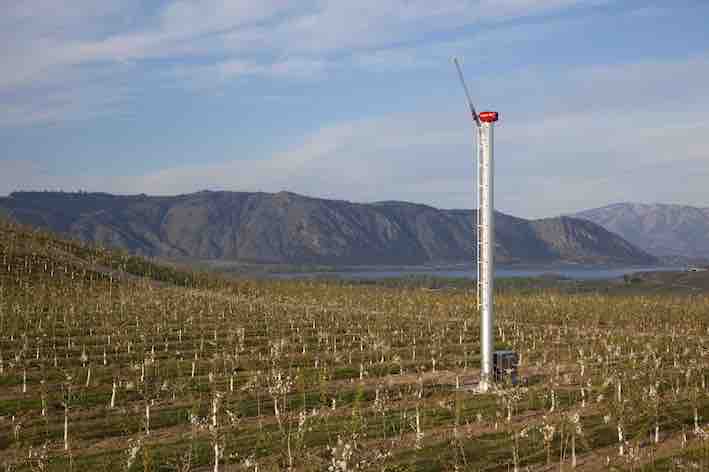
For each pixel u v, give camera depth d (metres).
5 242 96.94
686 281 184.62
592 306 80.88
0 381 34.66
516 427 25.64
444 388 34.00
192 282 100.50
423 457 21.92
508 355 33.03
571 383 34.69
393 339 51.69
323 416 27.19
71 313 59.28
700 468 20.00
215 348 45.72
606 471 20.73
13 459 22.28
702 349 46.62
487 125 33.34
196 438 24.45
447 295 94.50
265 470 20.69
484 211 33.38
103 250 109.25
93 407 29.73
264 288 97.50
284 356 42.78
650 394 28.25
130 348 45.59
